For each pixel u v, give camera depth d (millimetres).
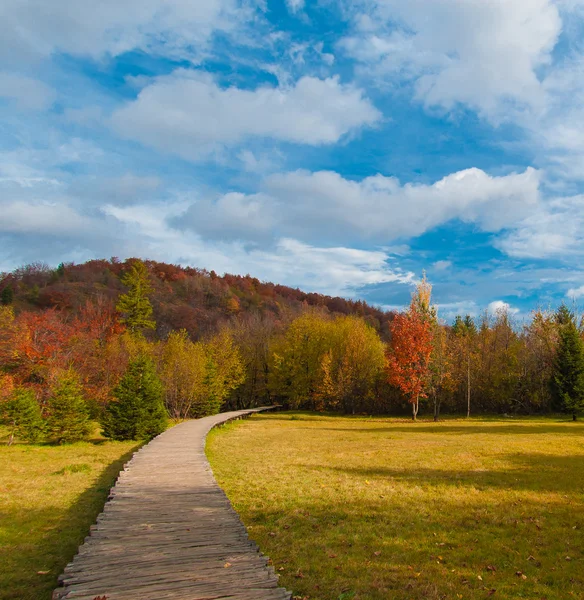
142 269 58500
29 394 20703
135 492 9586
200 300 84500
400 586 5844
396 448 18406
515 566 6430
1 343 32250
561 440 20375
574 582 5879
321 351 47594
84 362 33844
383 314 95000
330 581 5980
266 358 54062
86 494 10812
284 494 10531
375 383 44875
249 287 101250
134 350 37812
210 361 36781
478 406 43156
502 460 14836
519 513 8828
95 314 47312
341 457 16125
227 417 31766
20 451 17656
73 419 20047
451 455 16125
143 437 21281
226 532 6980
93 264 91625
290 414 44500
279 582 5961
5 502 9969
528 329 44281
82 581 5199
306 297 107875
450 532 7820
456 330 62062
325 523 8398
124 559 5859
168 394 32406
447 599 5480
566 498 9852
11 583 6082
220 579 5293
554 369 35688
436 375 35906
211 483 10492
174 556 5980
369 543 7363
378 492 10609
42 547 7414
